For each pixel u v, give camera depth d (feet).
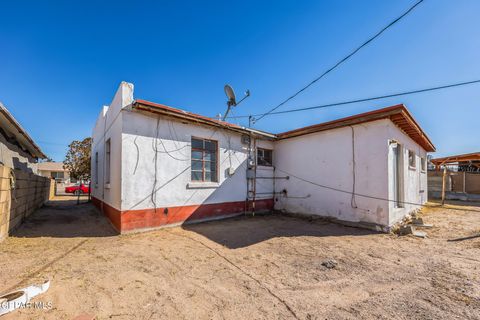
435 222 25.09
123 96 19.80
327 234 20.13
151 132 21.21
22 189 21.48
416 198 32.24
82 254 14.11
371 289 10.14
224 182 27.12
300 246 16.51
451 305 8.82
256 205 30.63
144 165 20.58
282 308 8.57
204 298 9.20
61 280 10.43
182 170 23.26
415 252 15.24
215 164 26.84
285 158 31.83
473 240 17.97
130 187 19.63
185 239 17.97
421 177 37.63
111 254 14.23
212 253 14.75
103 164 28.37
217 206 26.22
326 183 26.37
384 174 21.42
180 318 7.84
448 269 12.37
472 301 9.09
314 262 13.39
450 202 45.42
